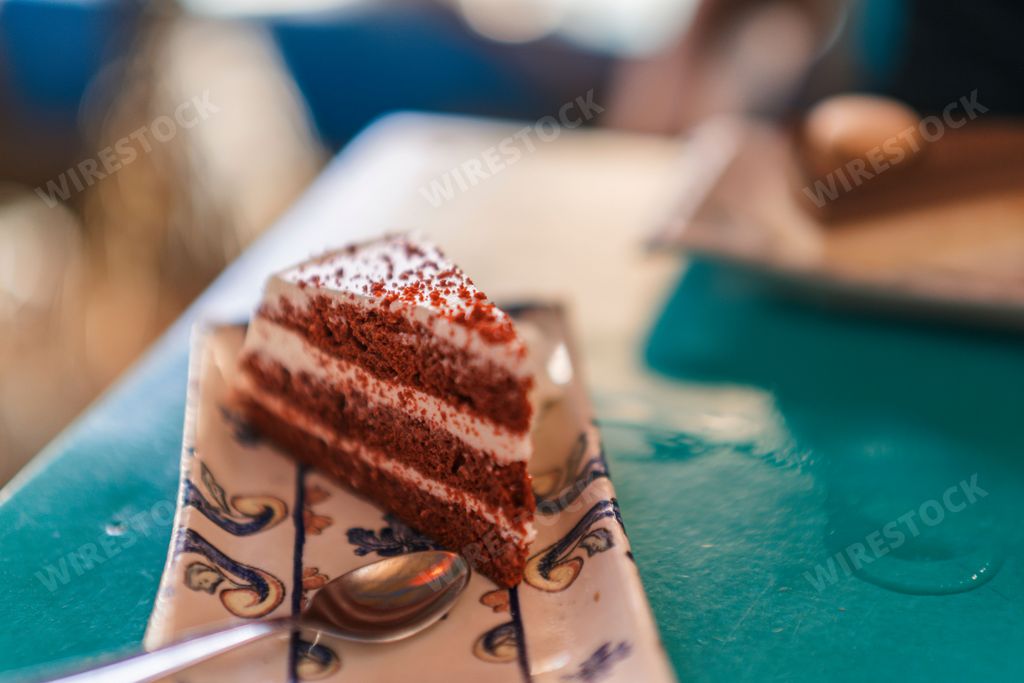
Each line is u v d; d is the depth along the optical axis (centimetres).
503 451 43
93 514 46
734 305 61
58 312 91
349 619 40
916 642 40
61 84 132
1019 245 61
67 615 41
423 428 45
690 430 51
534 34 139
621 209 74
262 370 50
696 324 60
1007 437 50
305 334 48
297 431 49
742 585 42
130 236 89
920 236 64
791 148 70
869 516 46
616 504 42
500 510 43
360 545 45
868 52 97
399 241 51
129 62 89
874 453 49
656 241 60
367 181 78
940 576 43
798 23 101
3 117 136
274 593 42
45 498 47
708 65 103
